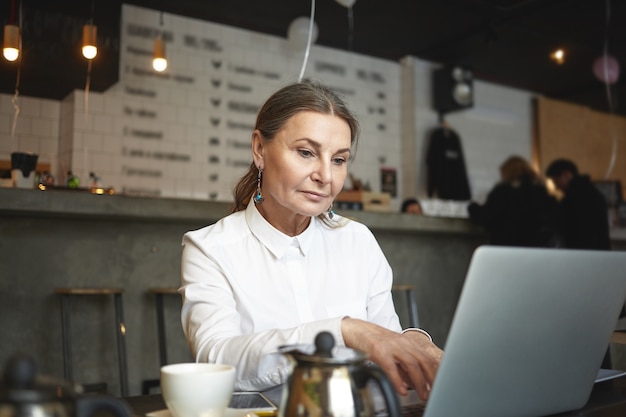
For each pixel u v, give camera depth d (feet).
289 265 4.20
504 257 2.20
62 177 17.13
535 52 21.21
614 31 19.25
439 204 22.59
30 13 14.61
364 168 21.77
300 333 2.97
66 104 17.26
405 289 13.08
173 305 10.97
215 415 2.36
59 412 1.55
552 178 15.35
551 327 2.51
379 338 2.82
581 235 12.55
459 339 2.21
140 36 17.90
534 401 2.64
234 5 17.69
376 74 22.21
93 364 10.22
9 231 9.71
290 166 3.72
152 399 2.99
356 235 4.63
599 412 2.91
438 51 21.27
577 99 25.62
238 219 4.27
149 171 17.89
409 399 2.93
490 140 24.40
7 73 14.90
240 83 19.49
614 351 4.76
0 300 9.59
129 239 10.64
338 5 17.43
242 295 4.02
